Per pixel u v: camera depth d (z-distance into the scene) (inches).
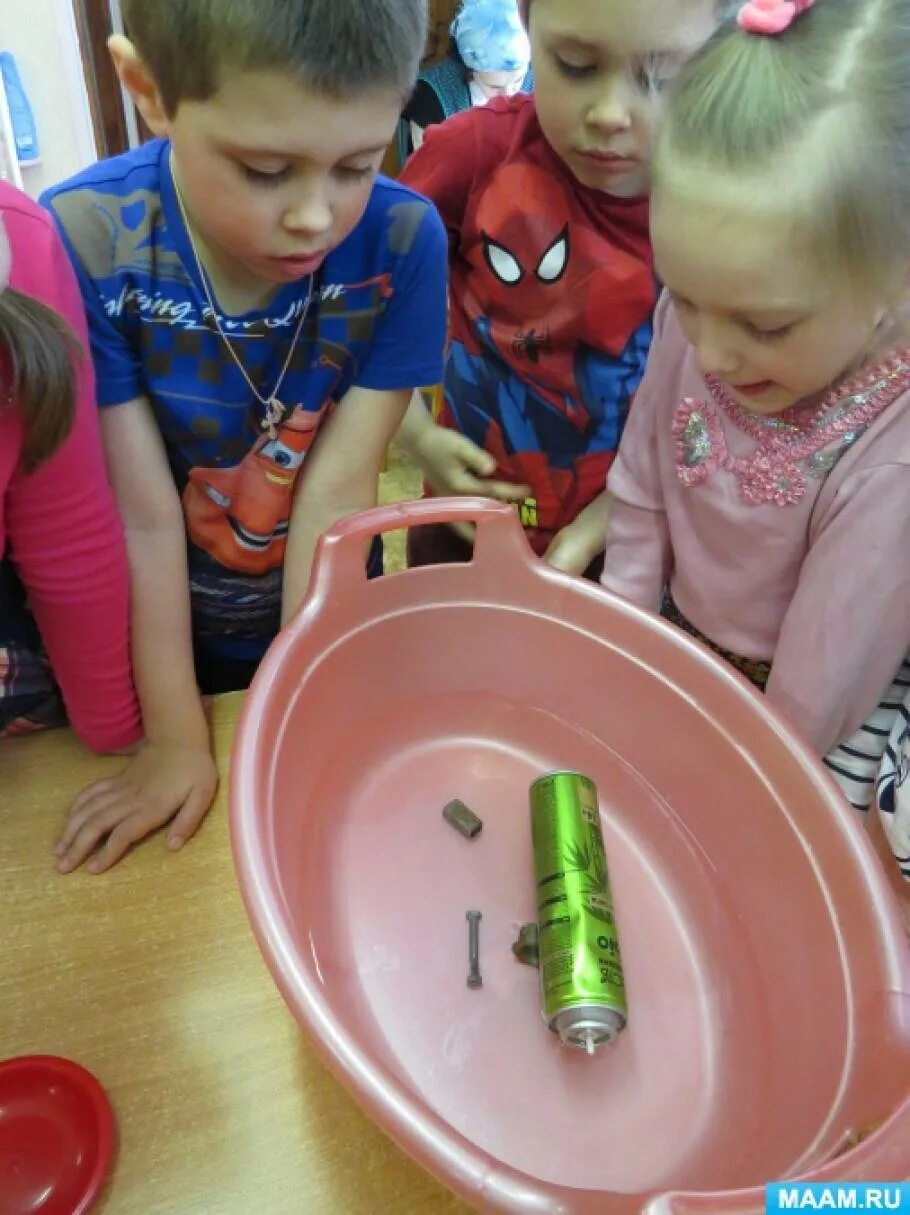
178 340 26.2
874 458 23.1
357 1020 19.9
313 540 29.6
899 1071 16.3
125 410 26.6
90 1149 18.2
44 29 61.6
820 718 25.8
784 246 18.9
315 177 20.8
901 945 18.0
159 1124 18.8
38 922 22.1
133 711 26.4
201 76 19.2
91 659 25.0
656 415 28.4
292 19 18.1
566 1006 19.2
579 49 26.6
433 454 37.0
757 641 28.3
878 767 27.0
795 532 25.5
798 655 25.4
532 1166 18.5
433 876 23.0
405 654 25.4
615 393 34.8
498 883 23.0
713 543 27.6
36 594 24.3
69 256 24.1
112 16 63.1
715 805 23.3
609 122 27.5
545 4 26.8
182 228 24.7
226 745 27.0
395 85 20.3
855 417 23.3
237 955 21.7
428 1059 19.7
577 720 26.0
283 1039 20.3
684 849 23.8
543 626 25.3
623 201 31.4
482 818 24.5
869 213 18.7
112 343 25.6
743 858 22.5
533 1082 19.7
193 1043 20.1
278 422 28.5
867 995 18.0
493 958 21.5
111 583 24.5
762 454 25.1
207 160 20.7
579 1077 19.8
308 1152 18.6
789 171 18.4
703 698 23.2
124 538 25.8
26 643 27.2
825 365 21.2
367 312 27.2
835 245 18.9
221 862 23.7
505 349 35.1
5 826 24.2
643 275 32.6
